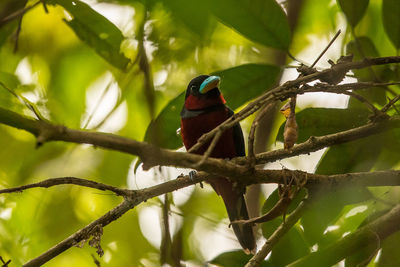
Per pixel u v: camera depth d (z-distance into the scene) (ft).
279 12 23.38
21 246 36.29
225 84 25.76
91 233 22.86
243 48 40.24
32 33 38.34
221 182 30.09
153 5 26.66
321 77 21.09
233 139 32.19
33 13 37.81
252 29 23.84
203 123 30.78
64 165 37.17
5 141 37.88
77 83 38.29
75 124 37.37
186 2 19.72
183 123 31.14
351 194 24.90
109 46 29.43
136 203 23.24
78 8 28.53
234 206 31.42
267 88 25.66
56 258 37.29
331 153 25.90
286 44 24.16
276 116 38.27
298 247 26.76
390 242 25.67
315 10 41.96
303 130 26.00
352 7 24.50
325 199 25.30
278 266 26.81
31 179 37.06
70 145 37.32
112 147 16.15
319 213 25.85
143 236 38.22
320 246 27.22
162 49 35.37
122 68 29.86
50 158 37.09
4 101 25.70
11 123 15.35
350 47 26.86
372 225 23.20
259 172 21.68
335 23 40.88
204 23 20.45
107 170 37.58
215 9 22.89
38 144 15.20
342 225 30.40
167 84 38.45
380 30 31.68
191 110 31.07
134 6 35.04
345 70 21.03
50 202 37.27
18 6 26.35
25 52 38.22
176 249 26.48
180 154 17.42
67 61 38.58
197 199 39.42
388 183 23.11
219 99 31.12
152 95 19.02
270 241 23.72
